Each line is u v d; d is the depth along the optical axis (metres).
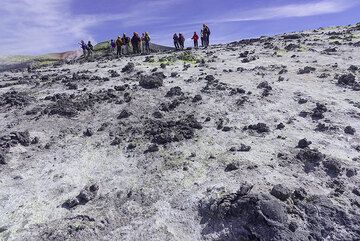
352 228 10.47
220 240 10.66
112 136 16.33
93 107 19.27
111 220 11.62
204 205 11.62
